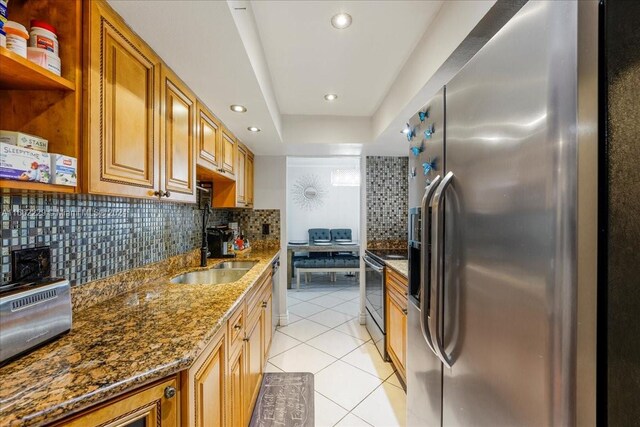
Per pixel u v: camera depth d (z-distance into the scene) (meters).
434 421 1.15
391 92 2.20
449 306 0.98
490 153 0.79
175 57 1.28
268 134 2.50
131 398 0.71
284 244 3.40
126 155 1.04
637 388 0.56
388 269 2.42
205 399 0.94
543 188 0.61
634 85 0.56
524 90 0.67
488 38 1.16
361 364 2.40
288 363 2.41
